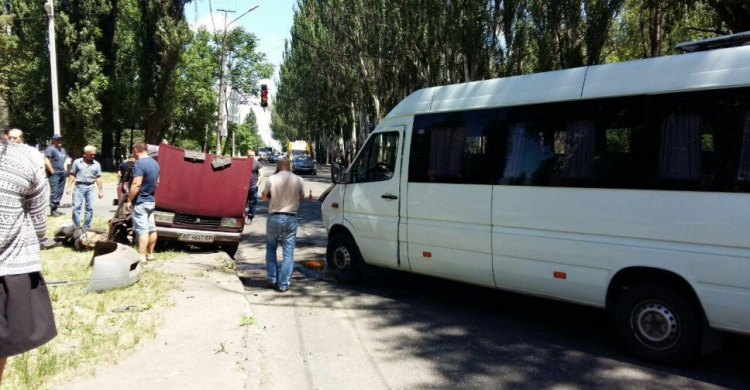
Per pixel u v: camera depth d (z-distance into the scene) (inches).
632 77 192.5
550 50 745.6
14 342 103.6
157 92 1227.2
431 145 258.7
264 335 213.2
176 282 271.1
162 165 349.1
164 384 151.4
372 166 291.4
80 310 217.8
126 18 1272.1
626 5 758.5
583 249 199.6
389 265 279.7
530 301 277.0
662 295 182.1
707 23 684.7
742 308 162.6
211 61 1582.2
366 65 1327.5
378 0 1091.9
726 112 168.7
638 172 186.9
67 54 1147.9
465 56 864.3
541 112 217.3
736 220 163.5
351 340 210.7
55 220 477.7
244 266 354.0
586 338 218.1
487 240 230.7
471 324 235.6
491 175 231.1
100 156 1405.0
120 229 358.0
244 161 370.3
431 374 178.1
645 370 182.7
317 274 334.3
